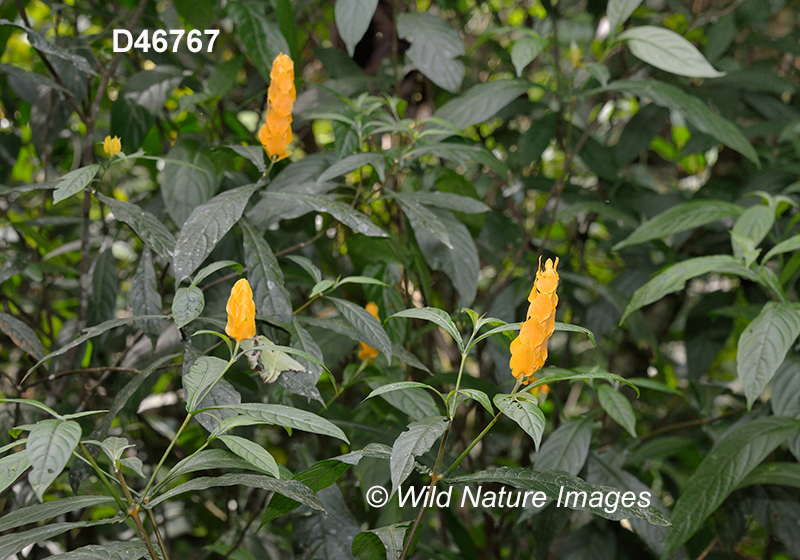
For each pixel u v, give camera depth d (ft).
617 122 8.11
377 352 4.60
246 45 4.81
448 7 6.50
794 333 3.76
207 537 6.95
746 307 5.11
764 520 5.07
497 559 6.12
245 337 2.69
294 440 6.72
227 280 5.26
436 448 4.60
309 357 2.82
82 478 3.20
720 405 7.43
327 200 3.67
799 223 5.67
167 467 6.39
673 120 8.17
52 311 6.88
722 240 6.25
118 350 6.41
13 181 7.04
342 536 4.23
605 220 6.67
